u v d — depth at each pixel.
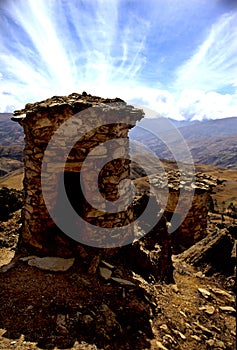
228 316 3.29
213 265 4.44
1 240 4.58
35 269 3.20
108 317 2.54
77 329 2.34
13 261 3.47
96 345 2.22
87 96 3.97
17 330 2.27
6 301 2.62
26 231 3.78
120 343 2.34
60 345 2.16
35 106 3.63
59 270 3.17
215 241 4.70
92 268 3.21
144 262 3.72
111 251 3.62
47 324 2.36
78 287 2.91
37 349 2.09
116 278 3.17
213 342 2.75
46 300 2.65
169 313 3.05
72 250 3.49
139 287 3.12
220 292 3.78
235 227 5.57
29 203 3.70
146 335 2.55
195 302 3.45
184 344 2.63
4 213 5.73
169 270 4.12
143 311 2.80
